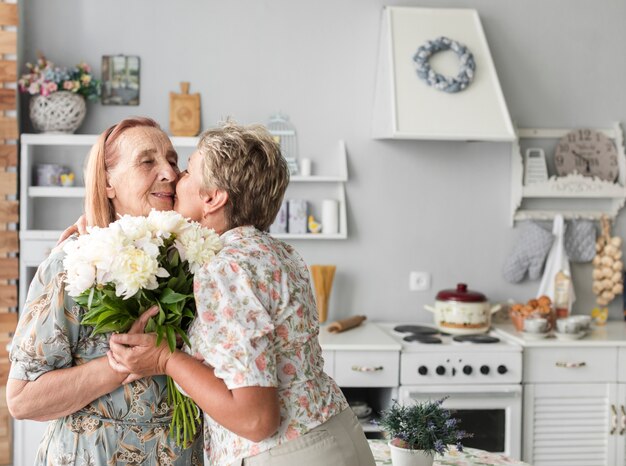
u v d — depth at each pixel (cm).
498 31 425
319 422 162
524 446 372
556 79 430
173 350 157
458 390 363
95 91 392
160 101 405
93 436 169
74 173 401
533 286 430
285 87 412
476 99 385
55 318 164
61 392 163
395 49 389
